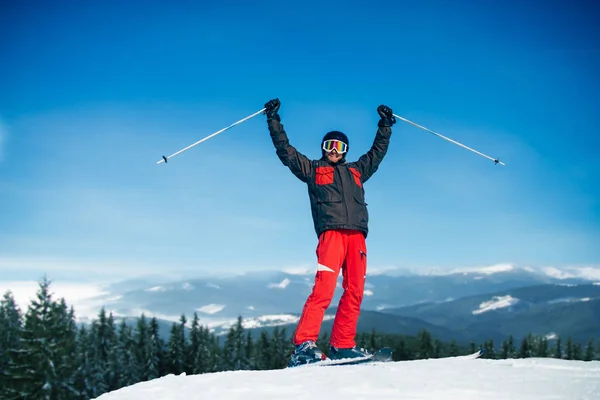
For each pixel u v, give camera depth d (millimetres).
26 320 37031
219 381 4516
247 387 4293
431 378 4480
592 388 4176
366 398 3984
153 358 55406
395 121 7160
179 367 56750
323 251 6312
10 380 36219
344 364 5551
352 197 6445
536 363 5094
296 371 4809
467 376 4555
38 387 36250
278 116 6863
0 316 47938
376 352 5660
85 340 49531
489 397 4027
